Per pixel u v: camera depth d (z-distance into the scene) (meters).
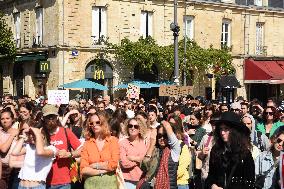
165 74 40.03
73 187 10.39
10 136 10.54
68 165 10.00
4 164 10.34
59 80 36.25
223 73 41.50
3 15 42.22
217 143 7.68
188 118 16.52
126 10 38.44
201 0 42.00
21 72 41.81
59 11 36.25
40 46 38.38
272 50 46.88
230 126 7.52
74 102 16.64
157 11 39.91
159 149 9.87
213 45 43.06
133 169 10.50
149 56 37.06
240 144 7.44
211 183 7.60
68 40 36.50
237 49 44.56
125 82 38.28
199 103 22.77
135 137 10.59
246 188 7.35
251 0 45.34
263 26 46.31
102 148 9.34
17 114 15.79
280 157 7.95
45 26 37.91
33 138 9.37
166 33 40.34
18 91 42.19
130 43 36.81
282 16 47.25
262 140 12.27
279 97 47.03
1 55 39.84
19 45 42.00
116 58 37.97
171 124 10.34
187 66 38.97
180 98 27.66
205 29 42.59
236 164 7.39
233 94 44.25
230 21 44.16
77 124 13.22
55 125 9.77
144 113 12.20
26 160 9.41
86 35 37.09
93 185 9.27
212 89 41.25
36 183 9.39
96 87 34.22
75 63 36.72
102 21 37.69
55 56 36.53
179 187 10.34
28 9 40.41
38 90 39.25
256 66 44.25
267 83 44.81
